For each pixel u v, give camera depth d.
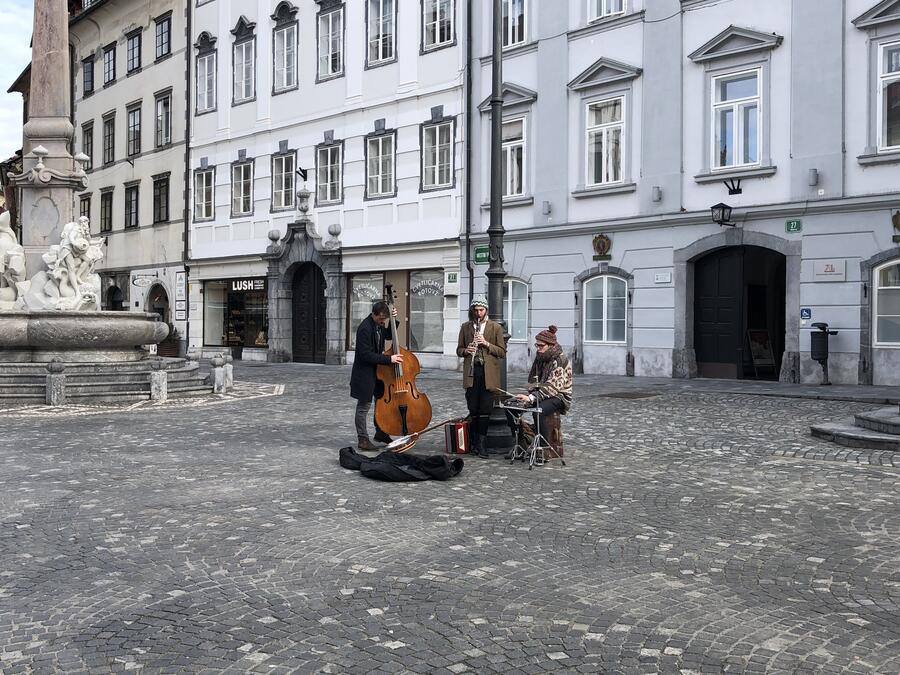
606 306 21.62
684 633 4.32
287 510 7.04
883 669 3.87
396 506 7.17
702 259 20.17
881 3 16.97
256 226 31.55
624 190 21.05
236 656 4.08
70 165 19.34
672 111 20.20
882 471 8.45
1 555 5.81
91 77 41.69
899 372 16.94
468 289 24.67
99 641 4.29
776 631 4.33
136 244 37.78
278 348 30.42
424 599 4.86
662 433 11.19
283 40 30.59
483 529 6.41
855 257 17.42
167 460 9.48
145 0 36.94
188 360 19.25
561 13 22.38
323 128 29.00
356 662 3.99
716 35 19.38
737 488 7.76
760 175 18.75
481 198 24.28
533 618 4.55
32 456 9.80
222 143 32.91
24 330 17.23
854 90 17.50
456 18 24.92
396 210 26.61
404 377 10.08
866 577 5.18
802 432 11.12
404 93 26.28
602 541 6.04
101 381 16.47
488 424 9.82
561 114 22.39
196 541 6.12
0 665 4.00
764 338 20.41
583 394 16.27
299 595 4.95
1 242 18.64
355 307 28.22
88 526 6.56
